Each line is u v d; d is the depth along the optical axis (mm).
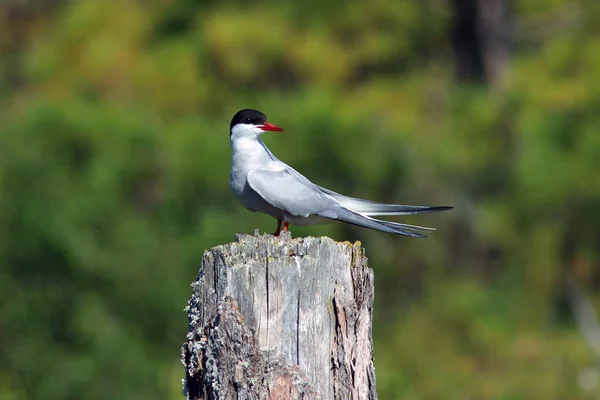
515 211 15578
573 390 13898
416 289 15008
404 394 13461
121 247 13680
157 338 13664
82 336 13516
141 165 14195
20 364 13625
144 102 16016
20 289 13695
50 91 16500
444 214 15273
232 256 5844
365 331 5988
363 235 14602
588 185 15445
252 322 5766
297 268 5793
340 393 5812
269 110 15062
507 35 18750
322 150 14508
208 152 14219
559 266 15766
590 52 16156
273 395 5723
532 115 15844
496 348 14594
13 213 13742
